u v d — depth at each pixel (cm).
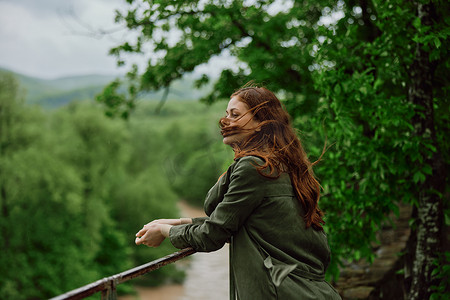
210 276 4019
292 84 723
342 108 394
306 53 662
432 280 373
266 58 701
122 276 130
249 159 155
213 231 152
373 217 413
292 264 148
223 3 724
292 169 159
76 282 3084
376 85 388
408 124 362
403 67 387
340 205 431
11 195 3053
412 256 460
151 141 7006
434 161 377
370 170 414
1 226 3005
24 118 3231
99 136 3734
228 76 781
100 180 3678
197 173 5909
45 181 3091
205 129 6650
